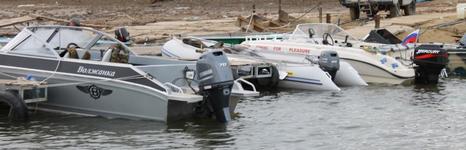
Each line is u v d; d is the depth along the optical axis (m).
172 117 31.70
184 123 31.23
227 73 31.16
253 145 27.36
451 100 38.31
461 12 78.81
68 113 33.38
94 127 30.47
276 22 79.00
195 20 95.00
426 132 29.72
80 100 32.94
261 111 34.75
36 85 32.03
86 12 126.62
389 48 49.12
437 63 44.62
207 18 102.25
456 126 30.88
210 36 60.84
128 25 83.88
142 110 31.62
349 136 29.02
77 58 35.69
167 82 32.94
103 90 32.25
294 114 33.91
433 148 26.92
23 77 33.84
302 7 140.12
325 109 35.38
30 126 30.64
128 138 28.39
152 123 31.22
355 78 44.31
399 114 33.88
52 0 163.00
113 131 29.67
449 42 62.66
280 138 28.59
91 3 157.50
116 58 35.84
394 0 85.38
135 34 69.25
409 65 47.28
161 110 31.16
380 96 39.91
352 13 88.19
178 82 33.56
